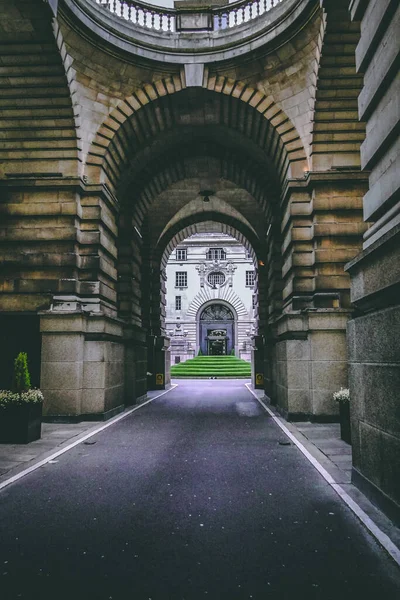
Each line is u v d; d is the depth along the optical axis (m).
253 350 29.23
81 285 14.71
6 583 4.23
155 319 28.53
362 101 6.79
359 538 5.18
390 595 4.00
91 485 7.28
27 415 10.63
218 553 4.84
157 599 3.95
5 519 5.81
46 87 13.44
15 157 14.66
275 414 15.84
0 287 14.44
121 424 13.52
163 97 15.39
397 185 5.65
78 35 13.29
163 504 6.37
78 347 13.85
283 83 14.68
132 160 17.91
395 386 5.36
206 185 24.95
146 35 14.80
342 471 7.97
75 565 4.58
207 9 15.30
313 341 13.76
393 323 5.38
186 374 41.62
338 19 11.61
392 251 5.44
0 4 10.99
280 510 6.10
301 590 4.09
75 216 14.58
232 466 8.46
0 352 14.45
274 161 17.03
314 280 14.35
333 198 14.32
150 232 27.66
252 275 58.22
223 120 16.94
